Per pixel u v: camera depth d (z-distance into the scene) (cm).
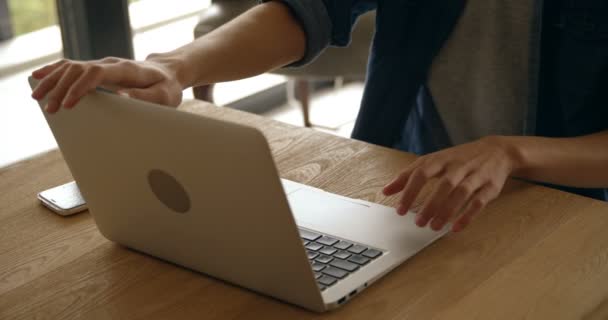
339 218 94
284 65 127
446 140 138
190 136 71
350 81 368
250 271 79
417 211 97
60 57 271
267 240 74
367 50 250
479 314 76
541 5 123
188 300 81
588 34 118
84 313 80
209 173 73
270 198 70
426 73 135
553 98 129
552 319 75
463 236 91
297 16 124
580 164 101
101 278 87
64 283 86
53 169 115
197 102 136
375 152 116
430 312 77
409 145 144
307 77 259
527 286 81
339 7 128
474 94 133
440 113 137
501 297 79
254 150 67
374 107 139
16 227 99
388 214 96
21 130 265
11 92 265
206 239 80
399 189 92
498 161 95
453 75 133
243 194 72
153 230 86
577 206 98
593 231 92
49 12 263
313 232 91
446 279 83
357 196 102
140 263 90
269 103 338
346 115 331
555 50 125
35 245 94
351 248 87
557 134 131
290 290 77
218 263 82
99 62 93
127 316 79
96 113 79
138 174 80
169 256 88
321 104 343
